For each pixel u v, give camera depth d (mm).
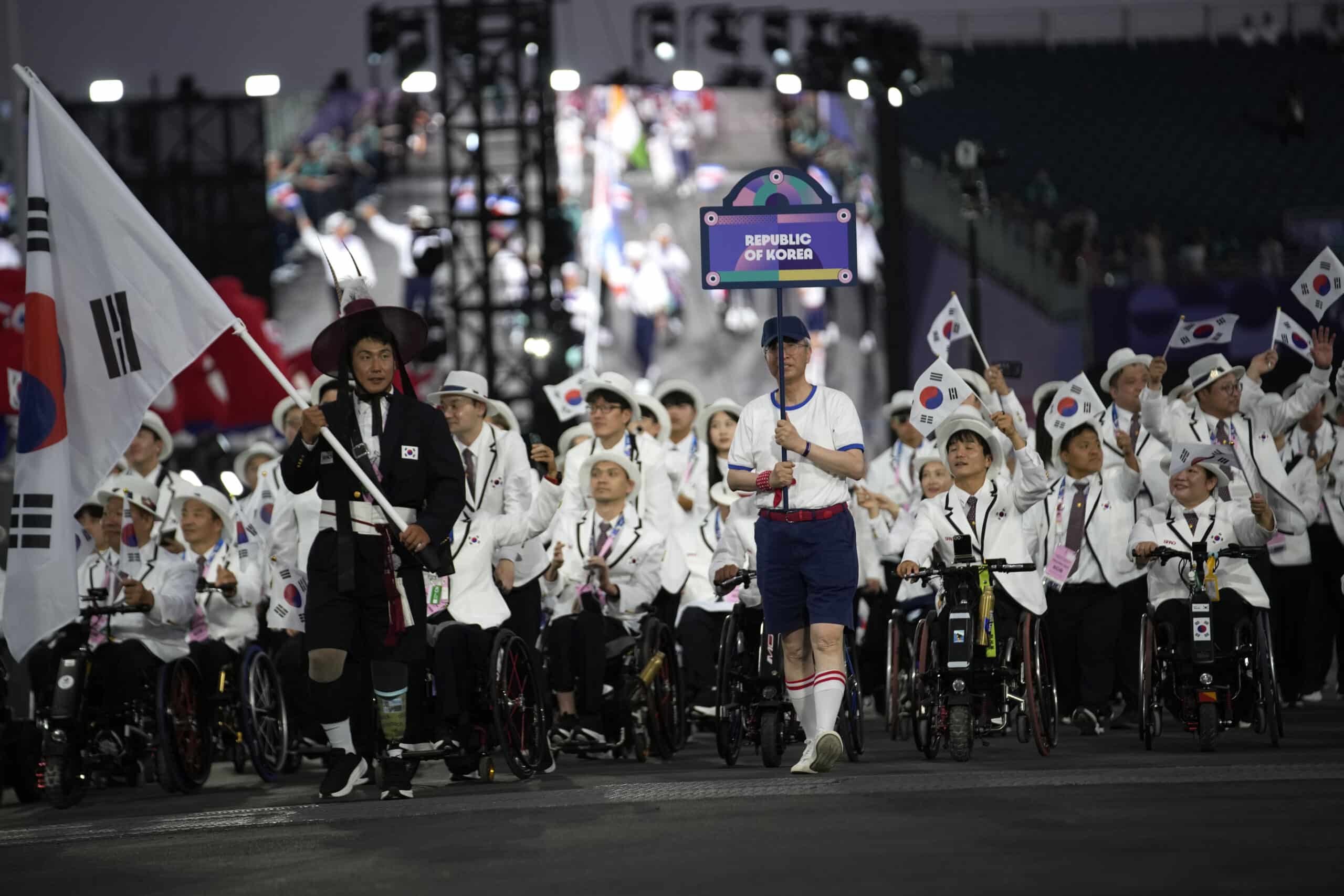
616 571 29750
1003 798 20625
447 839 18844
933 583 30438
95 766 27141
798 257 25844
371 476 21844
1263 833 17453
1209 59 101312
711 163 79438
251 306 65312
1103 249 92125
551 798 22328
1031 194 95375
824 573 24109
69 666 26391
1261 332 73188
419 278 76688
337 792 23891
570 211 79062
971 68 99812
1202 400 34219
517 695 25547
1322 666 37094
